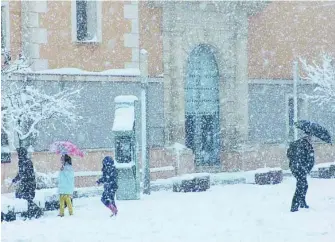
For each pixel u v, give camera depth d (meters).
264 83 27.50
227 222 12.34
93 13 23.19
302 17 28.83
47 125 21.78
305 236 10.17
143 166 20.64
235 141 26.47
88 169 22.42
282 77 28.09
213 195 19.14
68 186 14.68
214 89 26.56
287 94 28.14
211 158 26.58
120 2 23.42
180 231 11.22
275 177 23.48
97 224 12.64
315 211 13.70
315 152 28.52
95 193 21.09
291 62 28.42
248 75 27.23
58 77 22.02
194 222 12.51
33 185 14.53
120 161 18.58
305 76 28.70
